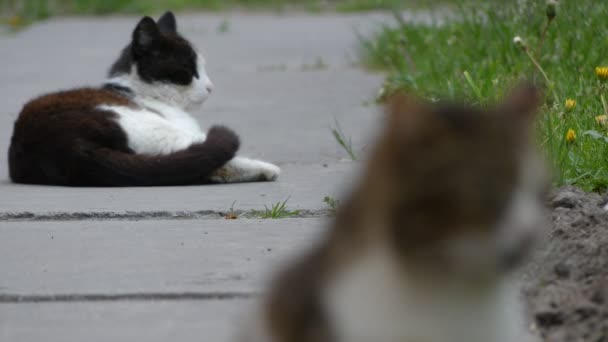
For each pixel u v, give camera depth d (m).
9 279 6.54
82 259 7.02
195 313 5.80
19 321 5.74
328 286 3.89
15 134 10.23
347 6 30.03
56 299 6.15
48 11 30.14
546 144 8.68
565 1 12.84
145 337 5.42
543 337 5.32
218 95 16.45
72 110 10.11
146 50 10.91
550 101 10.40
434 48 15.23
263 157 11.46
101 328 5.59
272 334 4.23
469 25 14.61
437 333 3.74
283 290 4.14
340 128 13.05
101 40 24.44
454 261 3.64
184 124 10.85
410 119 3.63
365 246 3.76
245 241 7.45
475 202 3.58
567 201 7.71
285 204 8.80
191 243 7.43
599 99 9.93
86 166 9.90
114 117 10.08
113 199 9.16
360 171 4.09
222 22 28.22
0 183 10.28
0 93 16.67
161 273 6.61
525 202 3.72
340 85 17.02
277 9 31.27
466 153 3.59
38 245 7.45
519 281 6.11
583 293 5.82
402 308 3.71
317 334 3.95
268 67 19.67
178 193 9.48
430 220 3.60
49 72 19.14
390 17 24.92
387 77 16.16
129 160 9.89
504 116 3.68
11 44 24.12
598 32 11.94
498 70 12.07
